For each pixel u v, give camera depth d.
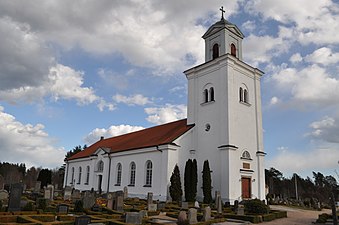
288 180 79.25
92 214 17.78
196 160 29.31
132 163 34.31
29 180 79.75
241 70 31.11
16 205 16.75
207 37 33.41
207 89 31.28
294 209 30.62
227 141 27.61
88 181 43.56
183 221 15.41
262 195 29.69
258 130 31.17
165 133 34.00
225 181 26.92
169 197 27.69
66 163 52.25
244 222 17.94
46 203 19.50
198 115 31.53
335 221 12.66
